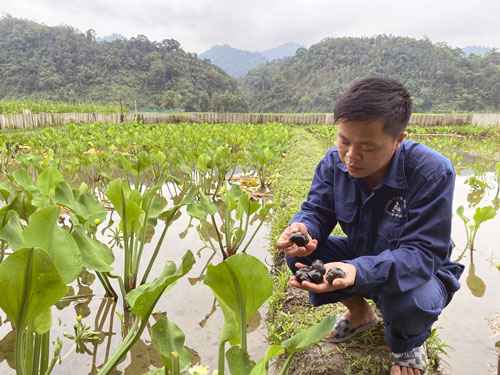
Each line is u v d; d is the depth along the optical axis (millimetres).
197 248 3012
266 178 5543
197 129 9805
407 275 1281
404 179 1409
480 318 2055
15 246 1308
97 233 3330
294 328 1840
